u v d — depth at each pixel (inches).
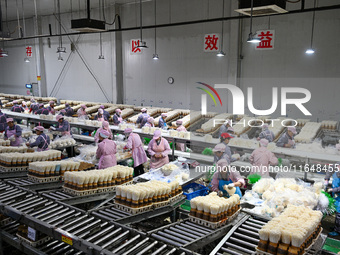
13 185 159.6
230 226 121.6
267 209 132.3
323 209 150.9
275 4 160.1
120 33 539.2
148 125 340.2
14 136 276.1
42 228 116.7
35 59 697.0
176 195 149.3
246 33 400.8
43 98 626.5
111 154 225.3
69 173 150.6
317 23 351.3
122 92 562.3
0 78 818.2
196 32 447.2
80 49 602.9
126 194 132.0
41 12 615.5
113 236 112.0
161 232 114.2
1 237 141.0
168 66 488.4
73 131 394.3
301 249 96.6
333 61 348.2
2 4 528.4
